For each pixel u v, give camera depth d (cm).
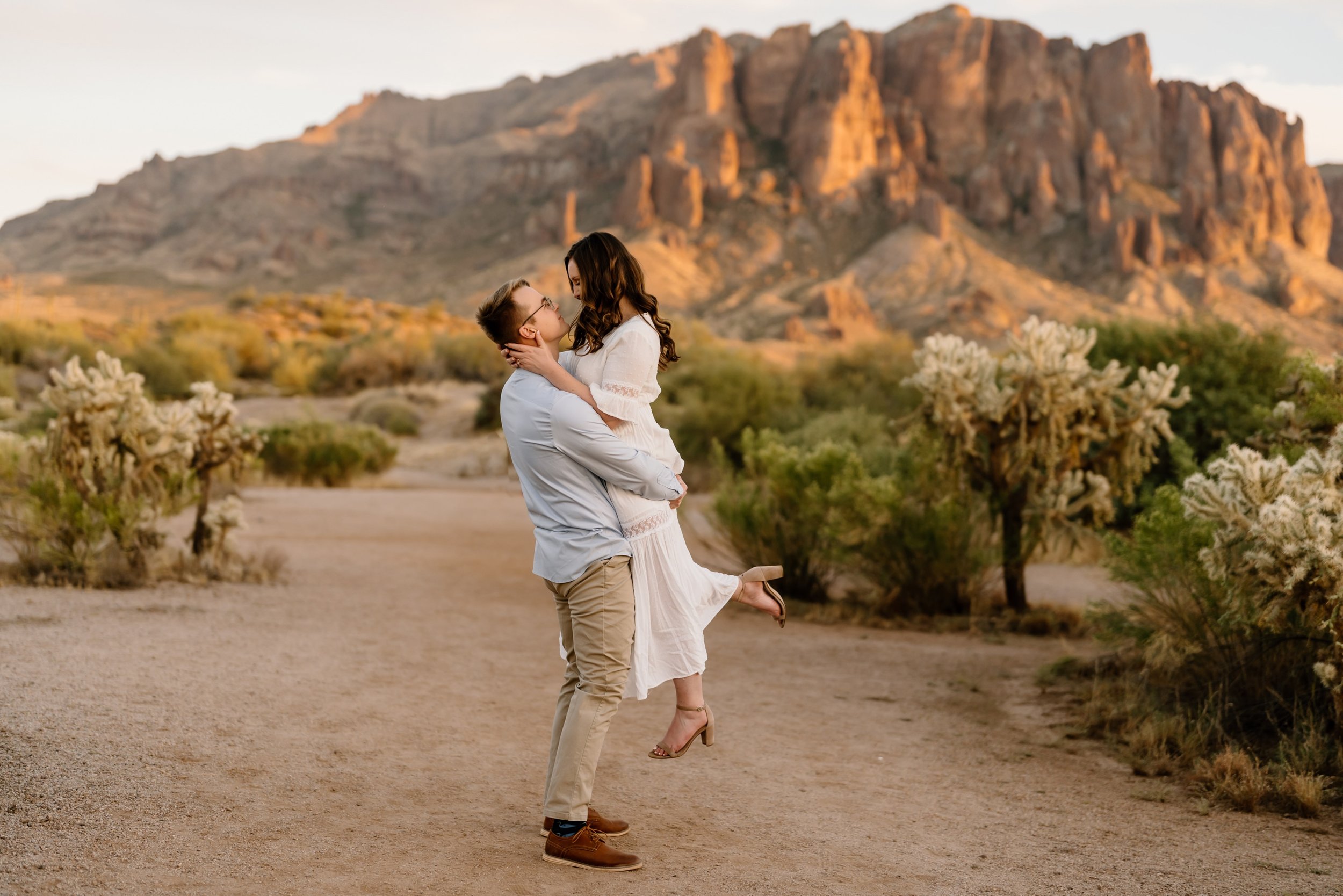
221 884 293
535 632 838
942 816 420
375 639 747
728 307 16775
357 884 301
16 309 11019
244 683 557
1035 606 998
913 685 694
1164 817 427
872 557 993
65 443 930
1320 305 16462
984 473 1002
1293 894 336
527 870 325
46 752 395
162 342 6662
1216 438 1376
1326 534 465
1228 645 586
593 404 340
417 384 5775
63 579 888
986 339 14112
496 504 2198
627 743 510
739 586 374
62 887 281
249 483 2514
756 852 359
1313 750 479
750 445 1143
